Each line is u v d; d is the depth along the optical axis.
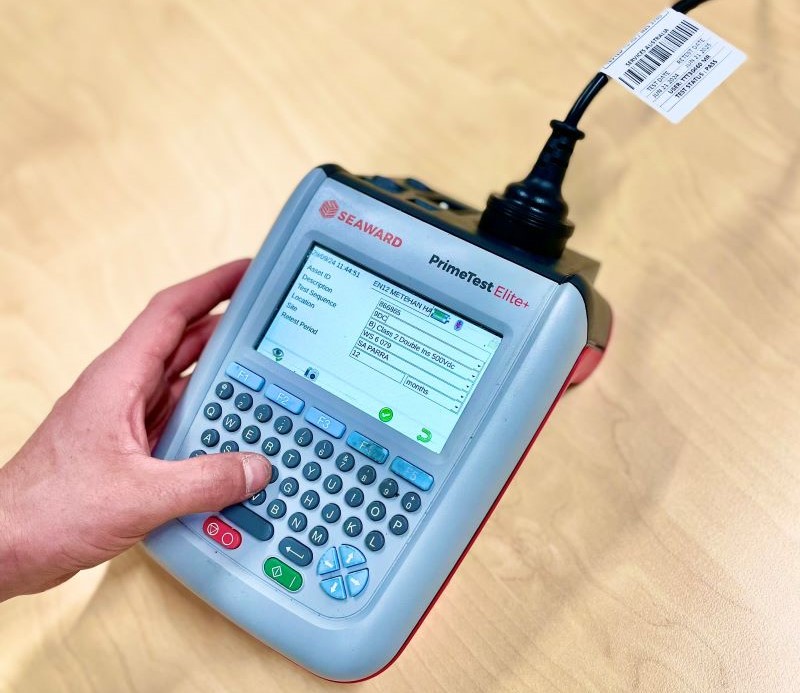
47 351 0.58
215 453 0.45
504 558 0.48
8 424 0.56
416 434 0.44
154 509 0.41
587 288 0.43
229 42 0.67
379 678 0.46
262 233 0.60
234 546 0.44
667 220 0.55
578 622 0.46
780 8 0.58
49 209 0.63
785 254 0.54
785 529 0.47
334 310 0.47
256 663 0.48
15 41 0.70
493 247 0.44
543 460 0.51
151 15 0.69
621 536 0.48
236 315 0.48
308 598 0.42
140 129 0.65
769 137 0.56
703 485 0.49
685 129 0.57
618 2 0.61
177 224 0.62
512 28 0.62
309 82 0.64
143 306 0.59
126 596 0.50
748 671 0.44
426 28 0.64
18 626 0.50
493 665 0.46
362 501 0.44
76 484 0.43
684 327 0.53
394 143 0.61
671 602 0.46
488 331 0.43
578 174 0.57
